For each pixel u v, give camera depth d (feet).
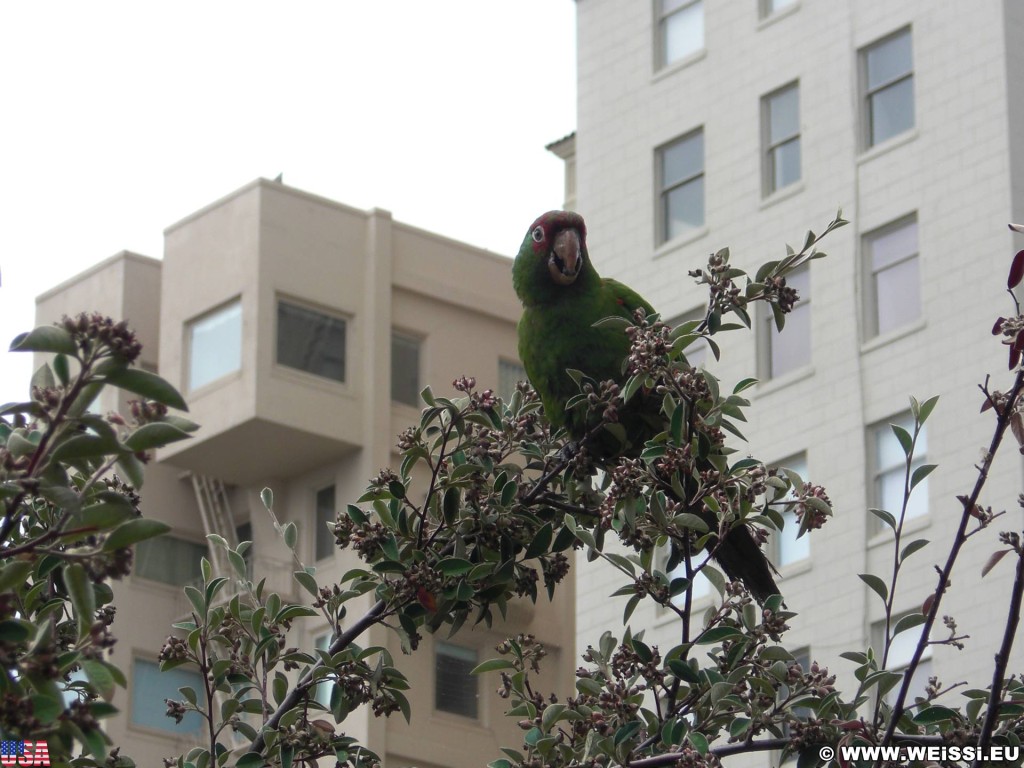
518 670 26.68
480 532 26.68
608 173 101.91
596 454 30.35
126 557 18.79
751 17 98.27
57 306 111.14
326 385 98.32
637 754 24.61
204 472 99.55
